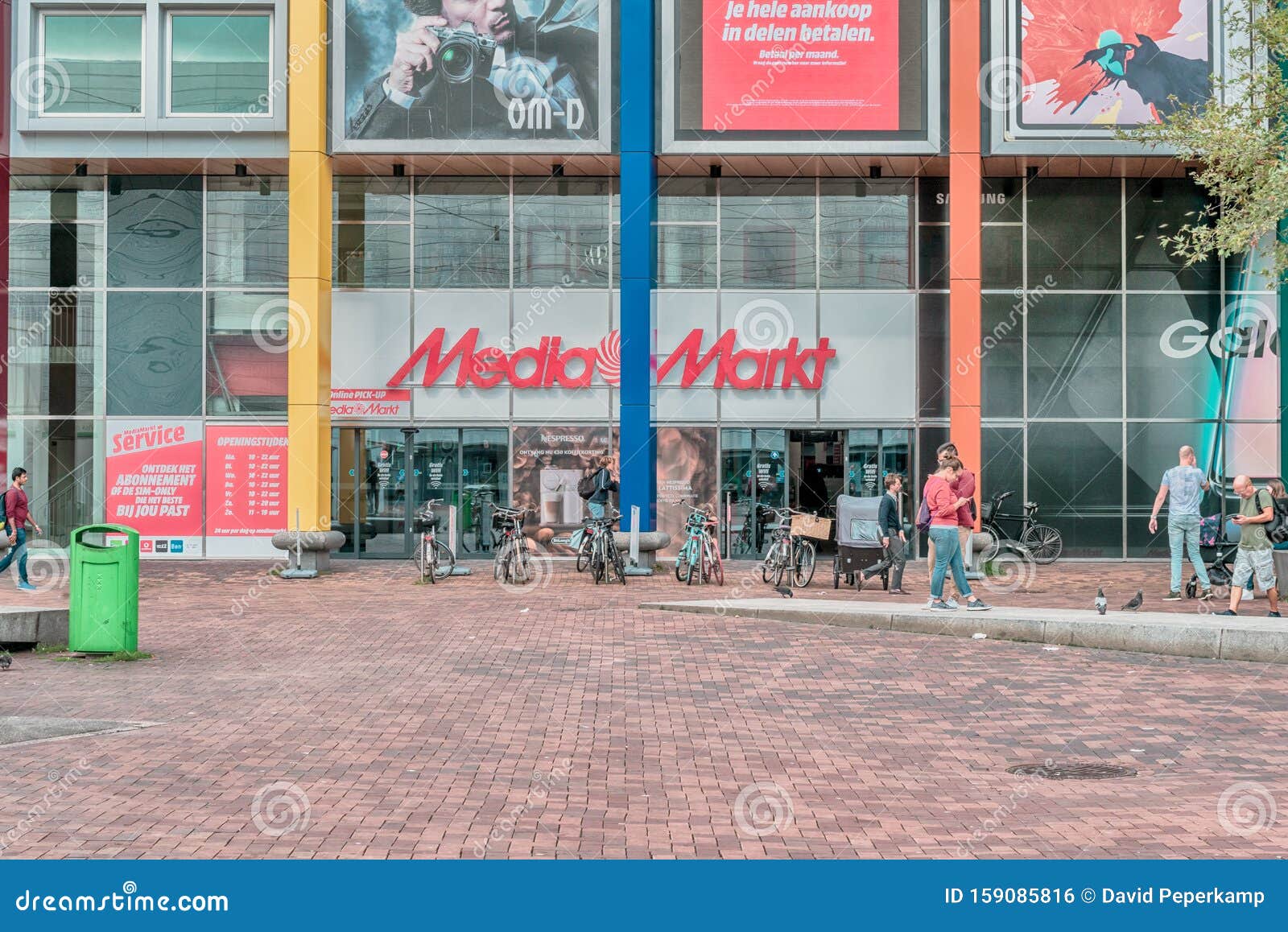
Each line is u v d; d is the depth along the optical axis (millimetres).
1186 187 26578
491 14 23547
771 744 8516
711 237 26484
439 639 13805
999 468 26578
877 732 8930
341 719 9234
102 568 12141
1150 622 12883
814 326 26484
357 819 6438
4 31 24328
